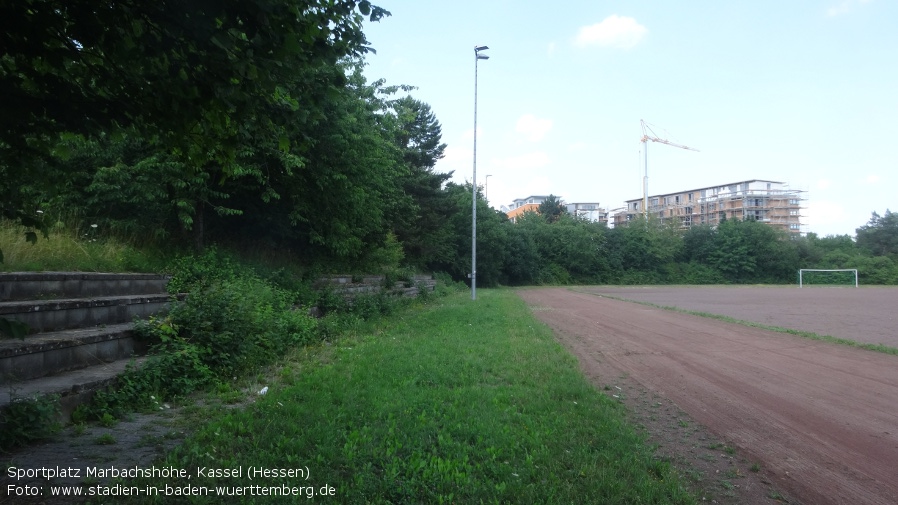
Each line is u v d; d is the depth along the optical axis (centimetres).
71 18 396
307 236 1677
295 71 444
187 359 738
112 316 838
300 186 1416
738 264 8438
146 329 791
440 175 4350
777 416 721
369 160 1524
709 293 5038
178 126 461
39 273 783
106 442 500
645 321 2075
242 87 434
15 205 481
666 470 506
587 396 767
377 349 1084
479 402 693
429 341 1230
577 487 450
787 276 8556
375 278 2242
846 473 524
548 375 906
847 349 1361
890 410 762
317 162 1356
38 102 415
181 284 1055
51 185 484
